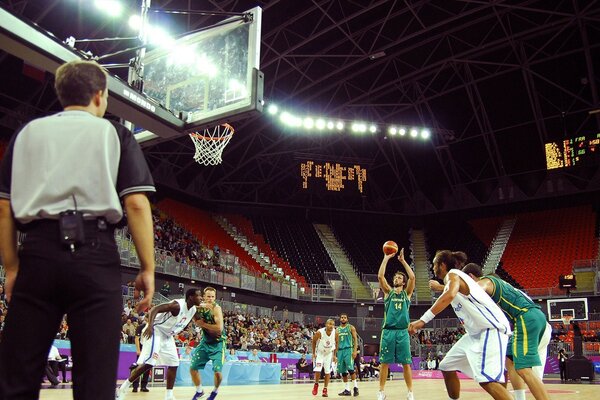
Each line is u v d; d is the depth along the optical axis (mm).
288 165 31078
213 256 24500
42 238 1657
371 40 23188
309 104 27719
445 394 9938
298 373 19141
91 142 1793
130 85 5414
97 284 1644
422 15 22141
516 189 31219
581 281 25750
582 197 30422
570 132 29000
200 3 18328
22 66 18672
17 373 1587
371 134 30297
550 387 13008
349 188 29953
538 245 29438
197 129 6043
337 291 28109
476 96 28672
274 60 22125
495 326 4277
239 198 31781
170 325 6734
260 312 24469
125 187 1789
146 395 8547
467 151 31297
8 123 20516
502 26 22922
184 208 28891
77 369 1613
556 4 22406
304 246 31469
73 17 17219
